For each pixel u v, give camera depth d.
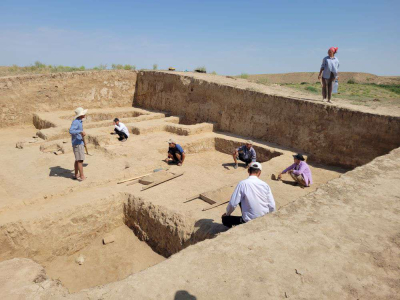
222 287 2.52
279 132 10.66
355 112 8.69
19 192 6.50
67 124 12.05
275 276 2.64
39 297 2.63
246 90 11.63
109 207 6.65
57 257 5.88
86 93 15.48
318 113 9.51
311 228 3.37
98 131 11.09
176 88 14.75
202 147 11.38
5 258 5.34
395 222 3.52
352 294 2.45
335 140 9.19
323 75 9.44
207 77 14.71
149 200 6.44
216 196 6.40
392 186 4.48
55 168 8.01
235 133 12.21
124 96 16.75
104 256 6.04
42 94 14.08
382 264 2.81
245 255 2.92
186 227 5.52
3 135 12.23
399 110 9.01
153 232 6.19
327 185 4.47
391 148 8.09
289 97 10.38
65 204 6.18
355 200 4.04
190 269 2.76
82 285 5.27
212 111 13.11
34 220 5.59
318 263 2.81
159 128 12.28
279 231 3.32
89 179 7.29
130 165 8.37
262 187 3.97
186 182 7.53
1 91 12.87
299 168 7.00
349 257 2.90
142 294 2.46
